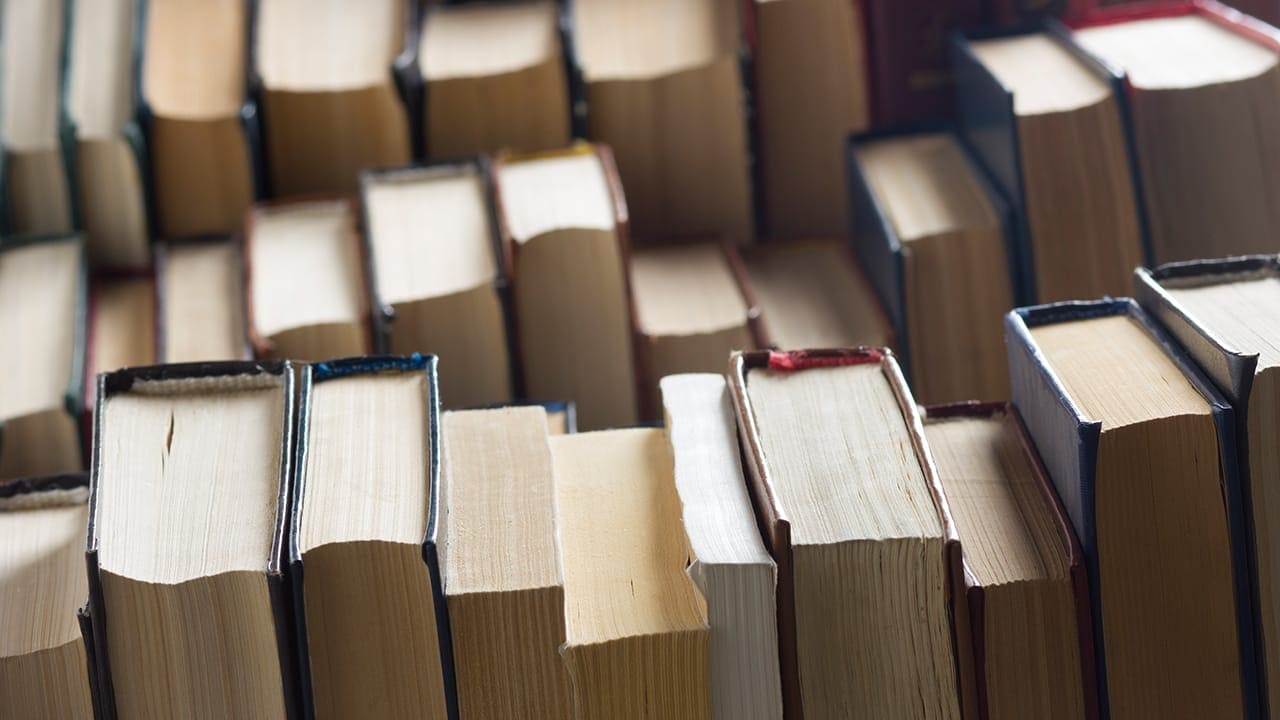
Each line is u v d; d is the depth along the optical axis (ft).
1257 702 3.52
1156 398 3.45
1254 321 3.62
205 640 3.24
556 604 3.26
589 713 3.27
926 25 6.03
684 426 3.63
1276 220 5.40
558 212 5.21
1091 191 5.29
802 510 3.33
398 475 3.40
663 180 6.11
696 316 5.47
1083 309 3.83
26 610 3.49
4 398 5.04
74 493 3.85
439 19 6.32
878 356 3.71
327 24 6.15
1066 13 5.98
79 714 3.44
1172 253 5.42
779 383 3.68
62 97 5.75
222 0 6.23
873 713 3.36
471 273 5.11
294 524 3.23
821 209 6.31
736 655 3.25
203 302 5.53
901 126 6.03
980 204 5.50
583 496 3.72
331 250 5.54
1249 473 3.40
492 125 6.00
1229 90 5.30
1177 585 3.46
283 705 3.26
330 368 3.64
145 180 5.77
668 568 3.45
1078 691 3.48
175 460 3.44
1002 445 3.82
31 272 5.50
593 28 6.13
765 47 6.01
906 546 3.26
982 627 3.36
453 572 3.31
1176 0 6.12
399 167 5.54
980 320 5.44
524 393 5.25
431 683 3.31
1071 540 3.45
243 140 5.81
